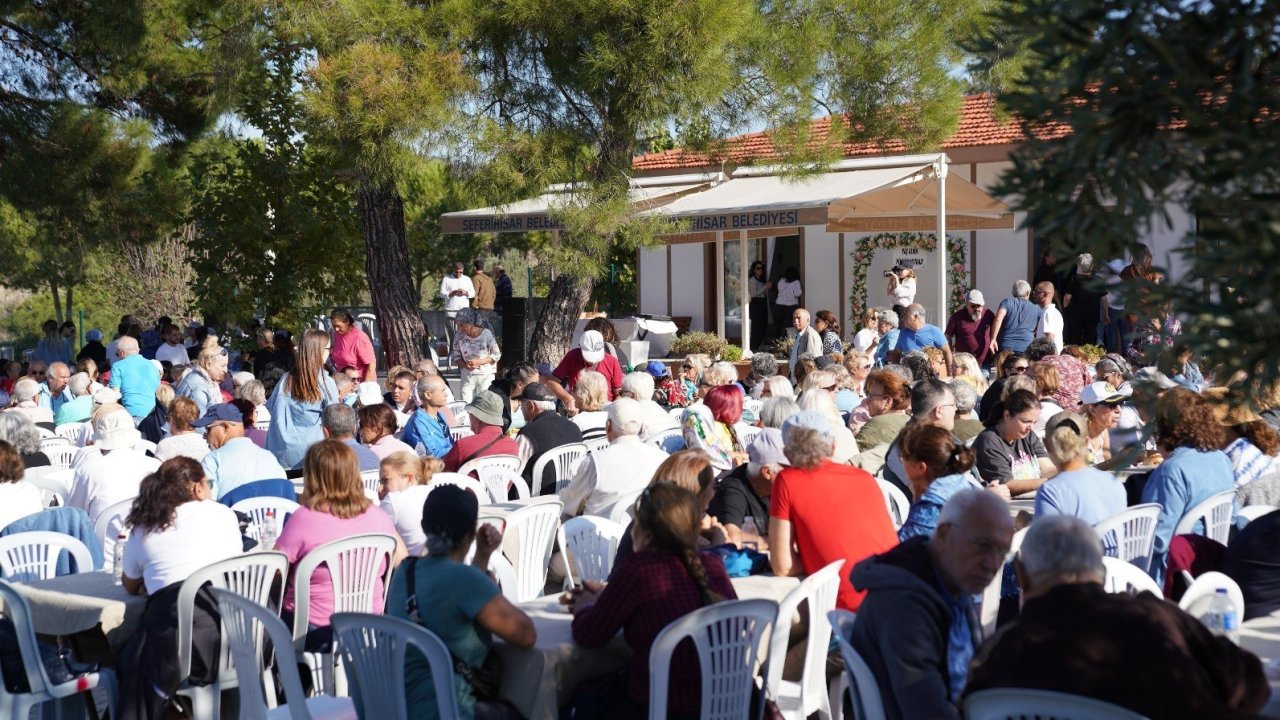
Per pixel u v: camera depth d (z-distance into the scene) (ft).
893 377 26.03
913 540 12.55
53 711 17.48
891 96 47.85
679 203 53.57
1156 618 10.28
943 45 46.60
